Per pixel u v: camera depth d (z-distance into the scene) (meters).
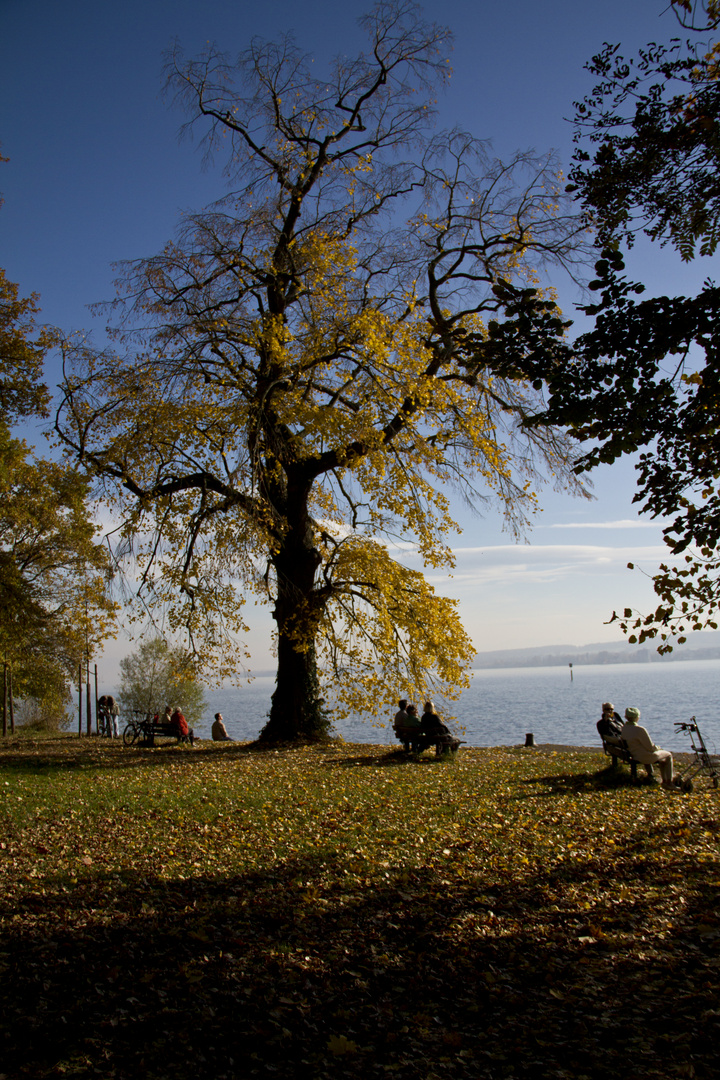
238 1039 4.03
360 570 19.38
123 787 12.37
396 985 4.73
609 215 6.20
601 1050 3.84
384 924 5.73
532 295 5.53
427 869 7.11
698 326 4.98
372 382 17.36
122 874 6.98
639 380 5.23
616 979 4.66
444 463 20.20
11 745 23.80
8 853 7.79
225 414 17.30
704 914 5.61
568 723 53.47
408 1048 3.96
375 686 19.62
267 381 18.20
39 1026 4.11
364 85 20.81
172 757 18.14
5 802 10.77
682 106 5.67
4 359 20.23
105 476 18.16
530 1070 3.70
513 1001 4.44
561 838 8.21
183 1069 3.72
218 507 18.67
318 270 18.39
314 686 21.05
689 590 5.69
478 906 6.10
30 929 5.55
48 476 20.20
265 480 17.89
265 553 17.59
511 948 5.24
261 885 6.68
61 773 14.69
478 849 7.83
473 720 59.97
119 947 5.23
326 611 19.92
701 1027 3.97
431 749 18.03
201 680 19.69
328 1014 4.34
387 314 18.64
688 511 5.60
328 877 6.89
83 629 27.36
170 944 5.31
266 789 11.99
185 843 8.23
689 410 5.31
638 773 12.37
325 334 18.08
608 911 5.86
